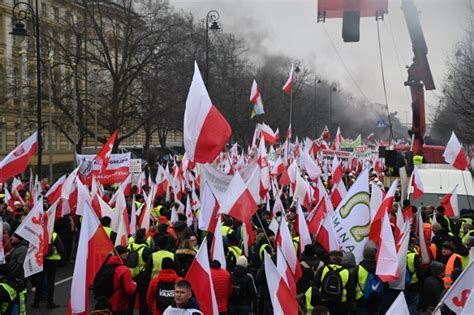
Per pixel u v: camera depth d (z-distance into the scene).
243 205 11.04
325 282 9.09
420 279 10.62
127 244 12.22
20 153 13.67
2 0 52.47
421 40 26.08
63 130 46.91
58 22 50.47
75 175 15.92
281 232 9.83
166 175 20.56
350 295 9.12
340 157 34.81
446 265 10.39
